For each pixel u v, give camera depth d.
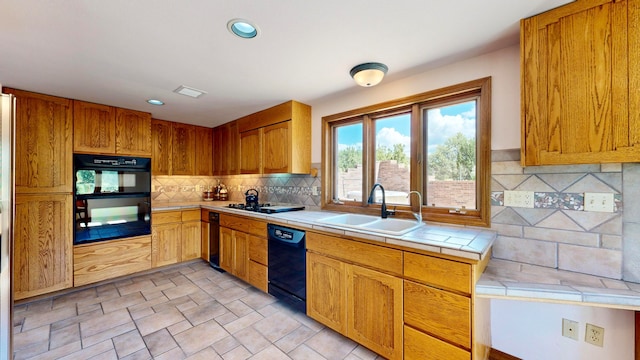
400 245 1.55
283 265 2.38
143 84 2.30
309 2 1.24
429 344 1.46
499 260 1.69
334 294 1.95
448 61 1.88
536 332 1.60
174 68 1.98
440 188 2.08
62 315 2.24
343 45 1.66
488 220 1.76
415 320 1.52
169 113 3.30
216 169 4.10
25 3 1.22
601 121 1.19
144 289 2.79
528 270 1.51
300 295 2.21
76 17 1.34
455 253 1.34
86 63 1.88
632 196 1.32
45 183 2.53
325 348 1.84
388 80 2.24
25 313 2.27
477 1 1.25
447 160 2.04
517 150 1.65
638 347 1.30
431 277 1.45
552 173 1.54
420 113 2.15
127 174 3.07
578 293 1.20
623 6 1.14
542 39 1.33
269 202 3.59
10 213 1.38
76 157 2.70
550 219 1.55
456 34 1.54
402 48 1.70
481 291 1.31
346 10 1.31
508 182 1.68
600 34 1.19
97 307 2.39
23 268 2.40
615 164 1.36
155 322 2.15
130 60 1.84
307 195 3.02
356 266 1.81
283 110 2.84
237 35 1.54
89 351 1.78
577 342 1.48
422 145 2.16
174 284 2.93
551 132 1.32
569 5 1.26
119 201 3.01
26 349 1.79
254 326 2.10
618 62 1.15
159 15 1.34
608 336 1.40
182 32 1.50
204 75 2.12
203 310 2.35
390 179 2.39
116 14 1.32
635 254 1.31
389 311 1.64
